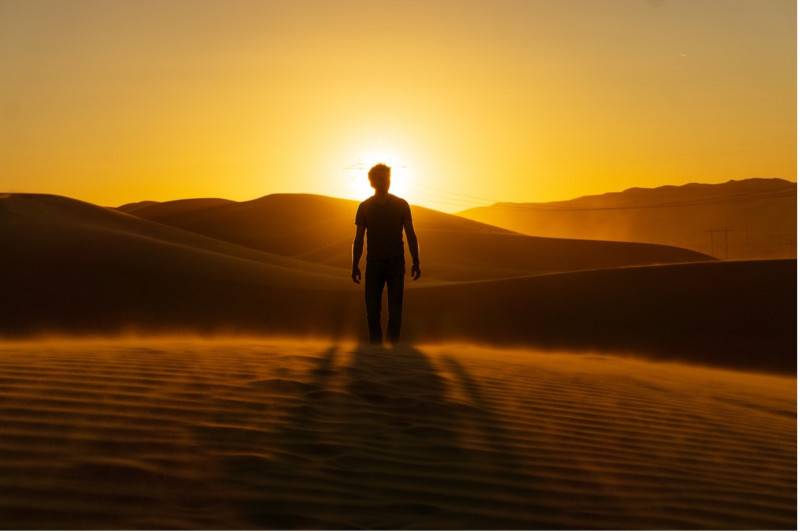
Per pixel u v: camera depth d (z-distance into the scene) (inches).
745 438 246.4
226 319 1328.7
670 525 168.1
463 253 4429.1
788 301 1141.7
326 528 150.5
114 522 144.7
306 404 231.9
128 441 187.2
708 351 969.5
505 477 188.1
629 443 226.5
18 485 157.1
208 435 196.9
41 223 1959.9
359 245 435.8
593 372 349.1
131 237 1936.5
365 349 350.6
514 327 1141.7
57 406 207.5
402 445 204.4
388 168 436.5
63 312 1348.4
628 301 1203.2
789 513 181.9
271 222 5059.1
